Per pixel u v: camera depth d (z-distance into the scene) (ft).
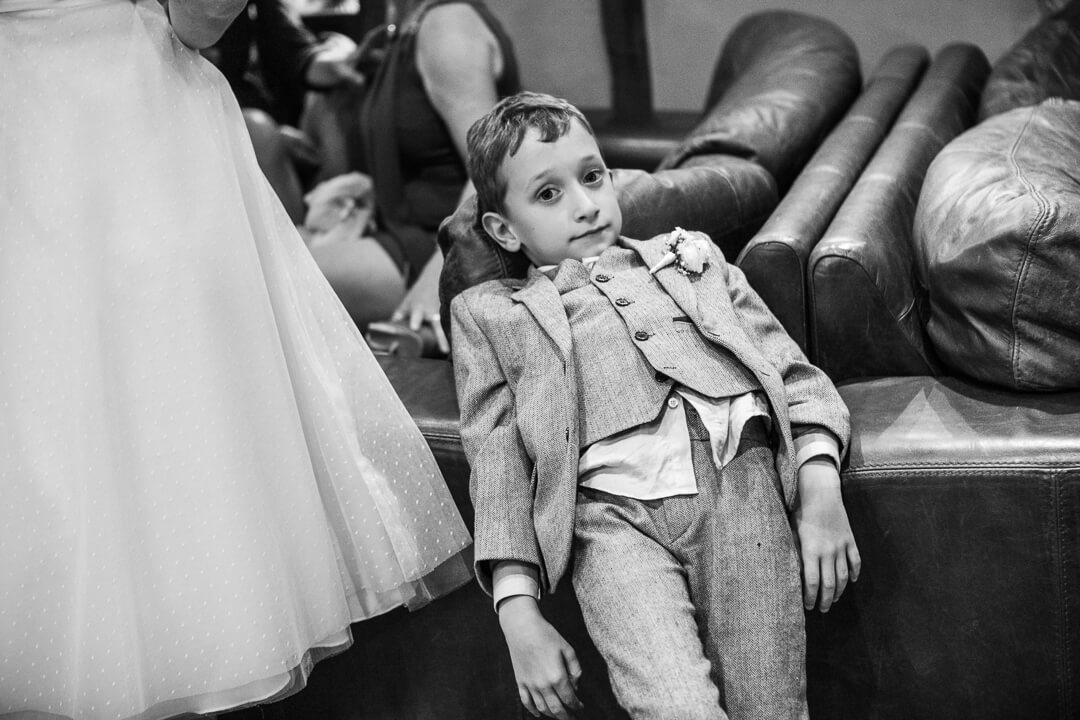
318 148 10.07
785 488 4.14
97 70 4.07
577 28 11.03
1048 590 4.09
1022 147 5.28
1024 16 9.66
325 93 9.93
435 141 7.72
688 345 4.26
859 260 4.72
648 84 10.88
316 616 4.26
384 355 5.47
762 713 3.96
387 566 4.45
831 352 4.86
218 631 4.01
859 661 4.38
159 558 4.00
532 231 4.55
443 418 4.78
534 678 3.96
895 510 4.21
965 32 9.91
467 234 4.92
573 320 4.40
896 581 4.26
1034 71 7.14
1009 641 4.18
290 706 5.02
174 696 4.03
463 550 4.68
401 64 7.61
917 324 4.92
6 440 3.97
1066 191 4.54
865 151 6.48
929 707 4.34
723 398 4.18
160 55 4.15
